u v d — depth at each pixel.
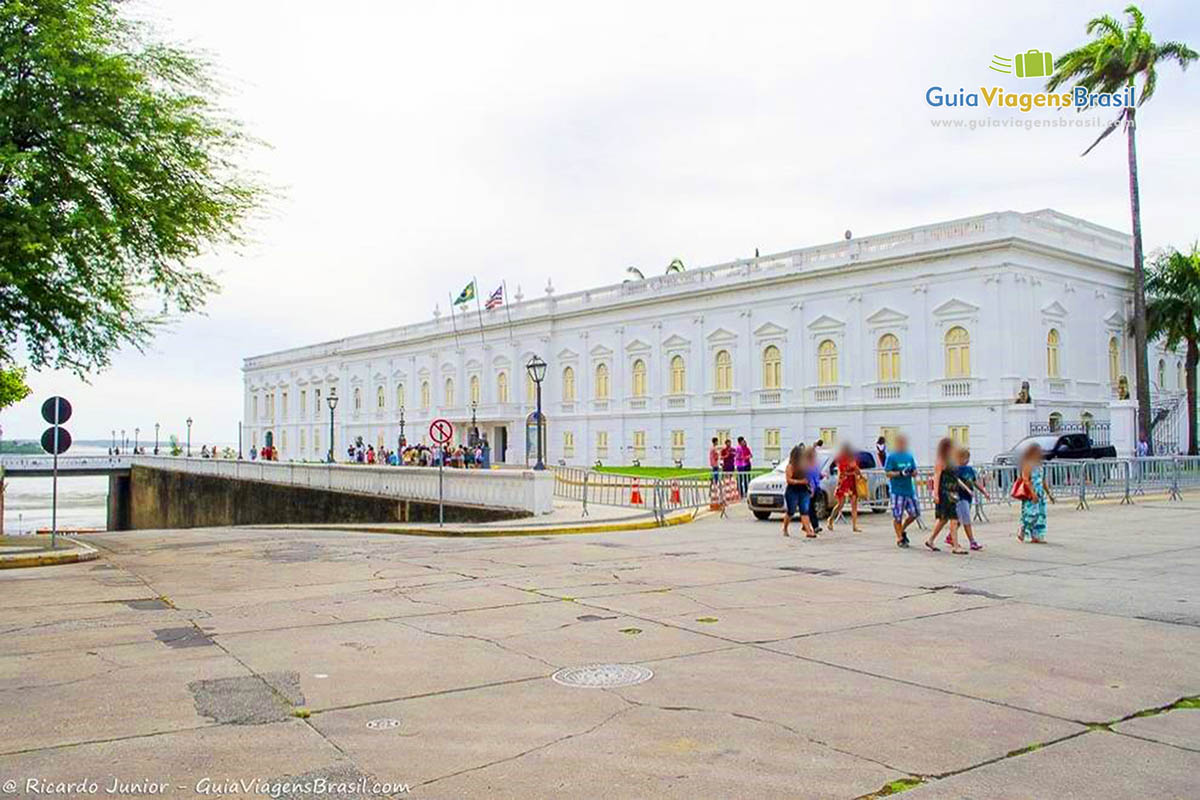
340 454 81.56
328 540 21.03
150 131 18.38
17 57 16.45
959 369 39.59
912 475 17.06
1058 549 16.08
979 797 4.92
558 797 4.96
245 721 6.35
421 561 15.82
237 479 45.91
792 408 45.84
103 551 19.06
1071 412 40.38
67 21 17.06
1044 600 10.97
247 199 20.59
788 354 46.41
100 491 130.62
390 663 8.03
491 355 65.25
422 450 54.09
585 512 24.41
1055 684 7.15
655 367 53.47
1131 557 14.91
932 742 5.80
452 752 5.70
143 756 5.64
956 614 10.11
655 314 53.53
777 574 13.48
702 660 8.04
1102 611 10.21
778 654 8.24
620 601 11.17
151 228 18.81
